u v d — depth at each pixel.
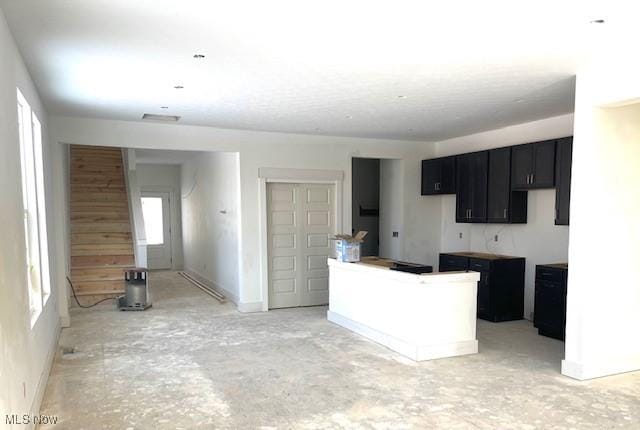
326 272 7.68
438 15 2.81
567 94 4.80
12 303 2.62
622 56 3.61
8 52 2.90
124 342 5.36
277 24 2.95
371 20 2.89
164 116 5.95
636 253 4.25
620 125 4.08
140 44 3.30
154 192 11.82
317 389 3.95
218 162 8.34
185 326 6.11
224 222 8.05
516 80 4.29
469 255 6.94
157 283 9.67
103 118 6.09
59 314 5.88
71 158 8.87
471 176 7.11
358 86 4.48
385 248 8.54
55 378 4.21
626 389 3.91
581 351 4.11
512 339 5.50
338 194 7.62
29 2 2.59
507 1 2.63
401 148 8.05
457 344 4.85
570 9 2.74
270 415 3.46
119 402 3.69
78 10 2.72
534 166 6.02
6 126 2.72
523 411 3.50
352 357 4.80
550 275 5.54
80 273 7.55
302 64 3.79
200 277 9.98
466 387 3.98
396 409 3.55
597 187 4.02
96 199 8.63
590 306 4.07
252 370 4.42
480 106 5.36
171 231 11.98
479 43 3.32
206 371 4.39
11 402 2.48
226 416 3.45
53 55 3.53
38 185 4.59
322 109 5.53
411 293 4.76
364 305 5.61
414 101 5.11
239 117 5.99
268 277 7.25
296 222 7.46
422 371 4.38
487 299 6.41
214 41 3.25
